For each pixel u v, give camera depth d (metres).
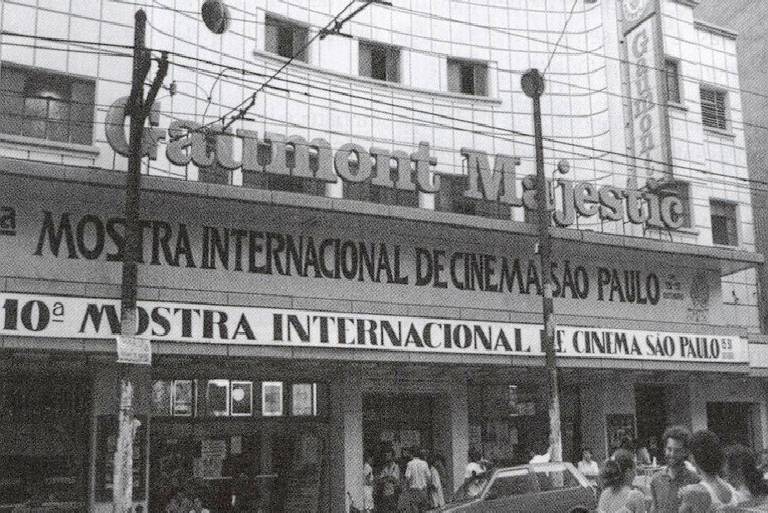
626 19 23.33
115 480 11.89
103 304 14.59
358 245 18.25
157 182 15.05
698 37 26.34
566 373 21.67
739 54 30.22
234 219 16.88
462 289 19.42
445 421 20.42
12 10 16.17
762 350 23.95
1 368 15.30
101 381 15.87
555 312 20.50
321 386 18.91
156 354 15.00
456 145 22.03
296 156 16.84
